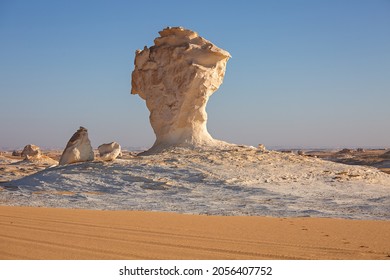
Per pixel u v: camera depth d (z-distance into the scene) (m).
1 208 18.89
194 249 11.21
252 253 11.00
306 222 17.25
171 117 41.22
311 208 23.20
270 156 38.19
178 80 41.31
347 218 19.66
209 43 42.47
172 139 41.22
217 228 14.87
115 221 15.70
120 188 29.88
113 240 11.92
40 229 13.22
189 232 13.74
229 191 28.94
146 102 42.94
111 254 10.38
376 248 12.07
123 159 36.84
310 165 36.78
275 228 15.30
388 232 14.76
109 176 32.22
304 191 29.14
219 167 34.06
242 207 23.44
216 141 41.84
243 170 33.78
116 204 24.59
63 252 10.41
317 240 13.05
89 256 10.14
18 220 14.93
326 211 21.94
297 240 12.96
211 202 25.33
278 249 11.60
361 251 11.66
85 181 31.44
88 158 37.06
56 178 32.25
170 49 41.78
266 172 33.69
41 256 10.01
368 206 23.84
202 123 41.94
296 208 23.11
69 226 13.99
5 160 64.38
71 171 33.66
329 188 30.44
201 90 41.25
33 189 30.42
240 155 37.53
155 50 42.44
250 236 13.41
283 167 35.41
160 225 15.09
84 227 13.90
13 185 32.12
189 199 26.42
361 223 17.08
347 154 102.44
